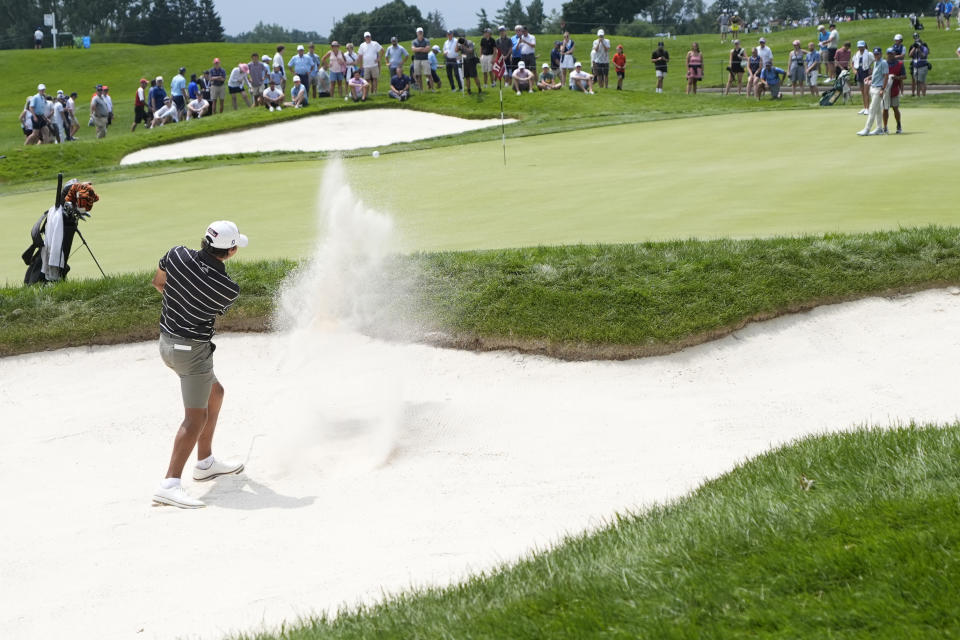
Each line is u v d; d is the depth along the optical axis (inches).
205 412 807.1
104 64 7249.0
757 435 865.5
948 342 1021.2
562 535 674.2
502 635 483.5
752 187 1716.3
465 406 964.0
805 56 4264.3
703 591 498.6
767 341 1048.2
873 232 1232.8
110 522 769.6
